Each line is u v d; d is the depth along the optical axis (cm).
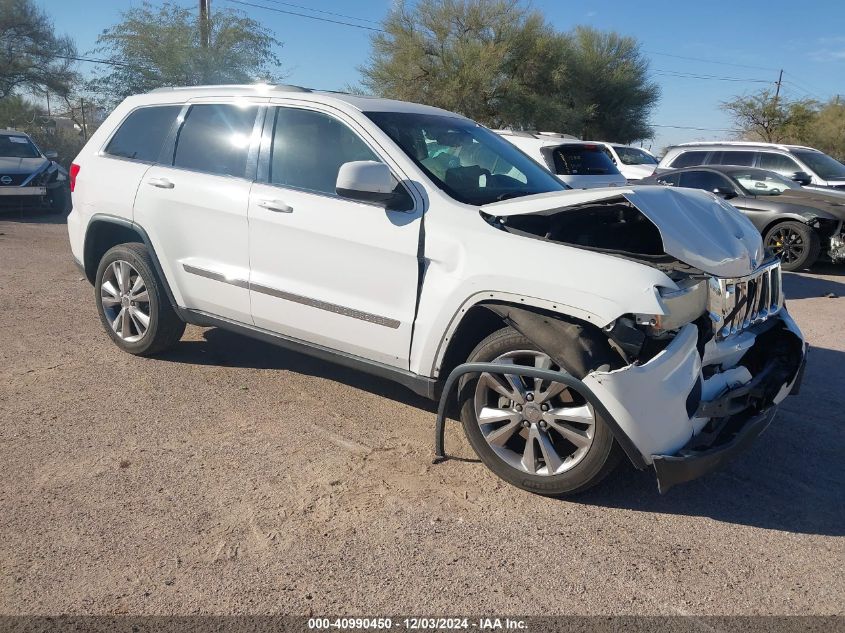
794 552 321
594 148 1001
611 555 314
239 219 456
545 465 357
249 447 402
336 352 431
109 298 544
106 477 363
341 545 313
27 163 1373
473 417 371
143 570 292
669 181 1226
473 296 363
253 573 293
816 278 1023
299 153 447
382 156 414
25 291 737
